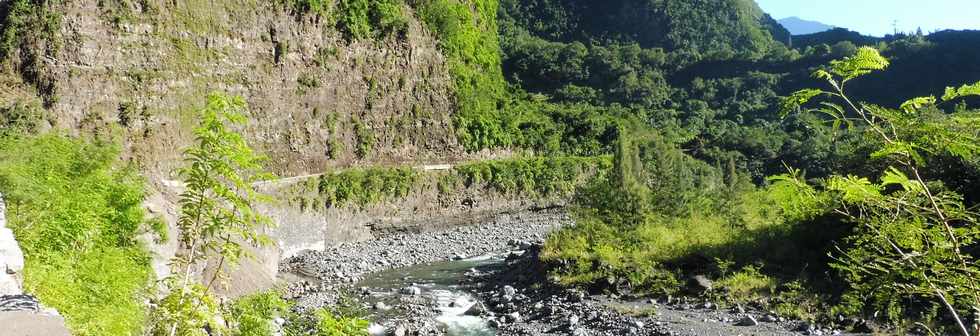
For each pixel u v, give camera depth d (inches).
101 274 527.8
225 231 297.3
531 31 5831.7
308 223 1946.4
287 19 2175.2
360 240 2145.7
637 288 1063.0
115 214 677.9
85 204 628.4
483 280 1328.7
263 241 305.3
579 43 5123.0
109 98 1587.1
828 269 990.4
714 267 1090.1
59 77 1508.4
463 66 3186.5
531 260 1337.4
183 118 1750.7
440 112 2859.3
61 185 650.2
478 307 1020.5
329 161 2252.7
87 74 1558.8
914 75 3976.4
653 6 5974.4
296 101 2169.0
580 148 3508.9
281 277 1333.7
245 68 1996.8
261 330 372.5
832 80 225.0
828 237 1012.5
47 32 1517.0
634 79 4783.5
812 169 2952.8
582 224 1466.5
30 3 1518.2
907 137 214.2
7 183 540.4
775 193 272.4
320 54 2300.7
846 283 911.7
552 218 2746.1
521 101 3919.8
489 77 3612.2
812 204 264.5
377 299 1135.6
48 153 737.6
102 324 444.5
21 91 1448.1
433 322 957.2
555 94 4618.6
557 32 5861.2
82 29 1569.9
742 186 1931.6
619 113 4160.9
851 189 237.3
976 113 216.8
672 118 4493.1
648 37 5925.2
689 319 873.5
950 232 215.0
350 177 2198.6
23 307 232.8
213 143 280.1
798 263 1042.1
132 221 692.7
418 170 2534.5
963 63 3932.1
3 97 1386.6
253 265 1152.8
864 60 209.8
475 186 2723.9
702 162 3627.0
